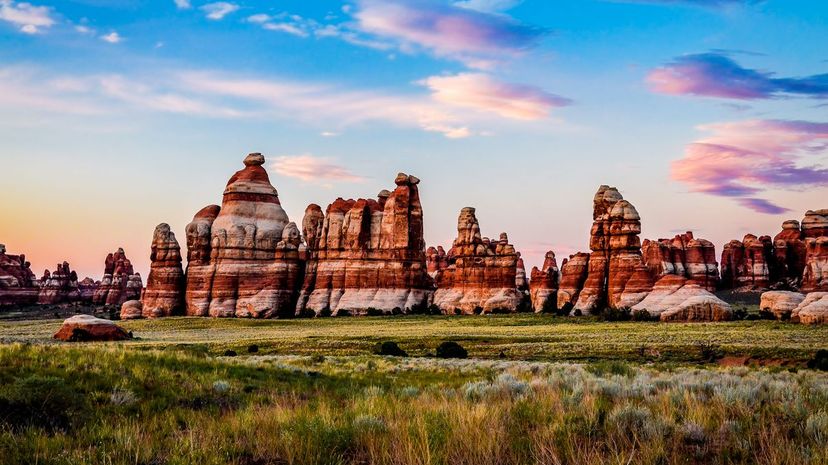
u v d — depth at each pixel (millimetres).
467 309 149250
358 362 45375
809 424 11836
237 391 22953
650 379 24250
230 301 156000
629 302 117875
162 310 158250
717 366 44844
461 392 19797
